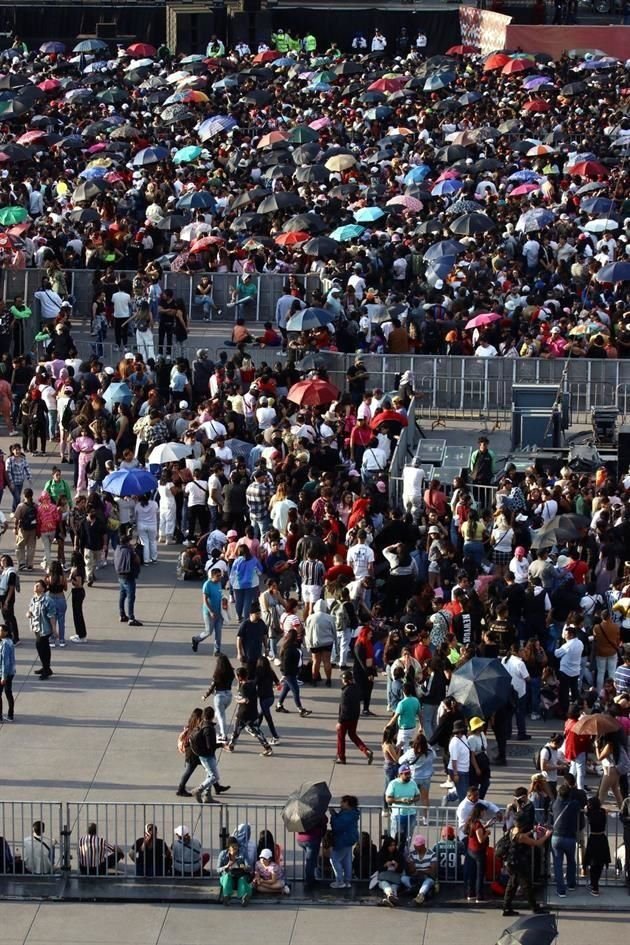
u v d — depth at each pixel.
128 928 75.44
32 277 139.38
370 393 116.06
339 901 77.12
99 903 77.00
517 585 91.50
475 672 82.12
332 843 77.50
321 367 121.94
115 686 93.56
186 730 82.94
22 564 104.94
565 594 91.81
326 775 85.44
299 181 163.25
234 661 95.94
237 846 77.06
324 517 101.12
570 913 75.88
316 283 140.38
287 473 106.06
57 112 195.38
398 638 89.25
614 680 88.56
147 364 125.00
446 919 75.81
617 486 107.25
